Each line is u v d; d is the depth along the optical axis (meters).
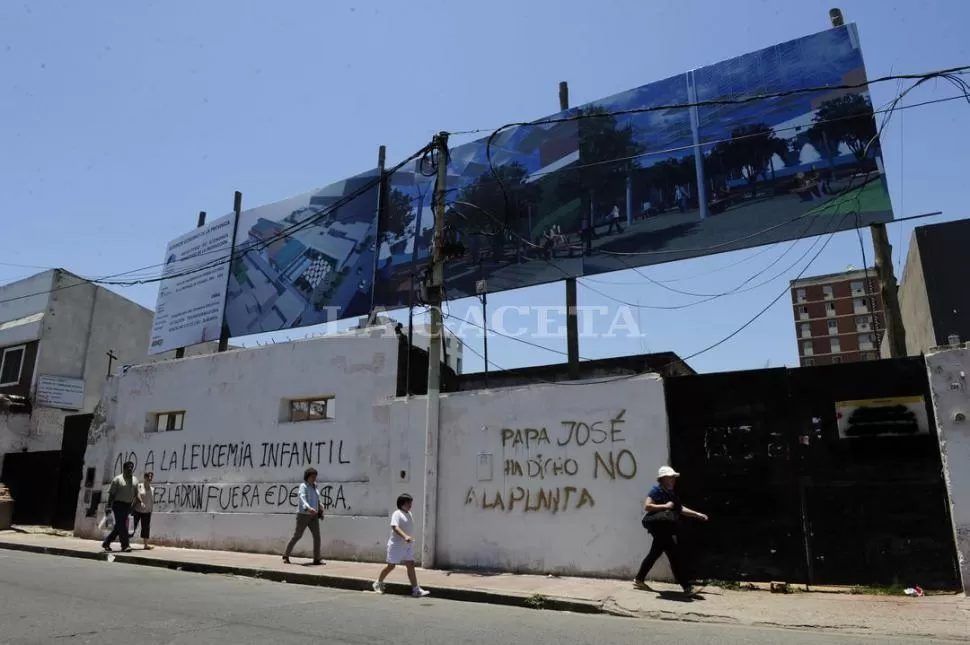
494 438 10.91
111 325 23.98
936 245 12.57
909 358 8.51
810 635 6.35
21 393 21.59
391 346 12.66
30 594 8.34
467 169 15.80
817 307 95.75
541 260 14.30
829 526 8.50
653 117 13.69
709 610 7.30
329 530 12.23
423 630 6.48
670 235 12.98
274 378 13.98
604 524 9.76
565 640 6.09
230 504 13.84
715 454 9.25
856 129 11.54
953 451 7.96
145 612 7.20
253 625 6.60
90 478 16.45
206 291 19.38
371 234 16.78
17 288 23.14
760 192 12.23
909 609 7.10
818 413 8.80
